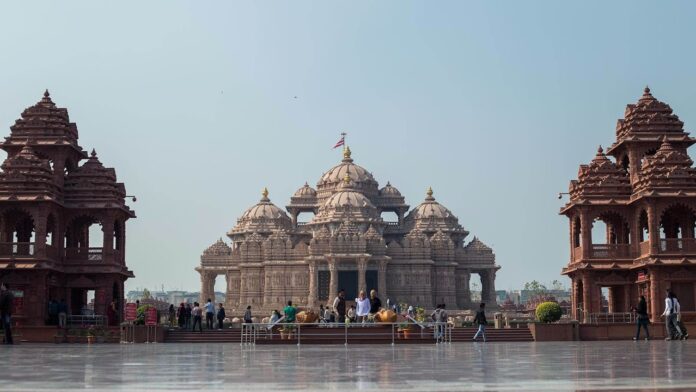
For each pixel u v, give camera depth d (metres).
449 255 165.88
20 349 47.00
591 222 75.81
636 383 20.84
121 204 78.88
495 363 29.75
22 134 77.25
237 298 167.88
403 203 192.50
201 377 23.92
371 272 159.12
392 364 29.39
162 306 127.38
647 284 71.69
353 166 195.88
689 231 73.88
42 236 70.62
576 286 79.19
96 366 29.08
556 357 33.84
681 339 58.44
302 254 158.62
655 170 71.56
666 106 78.50
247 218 185.88
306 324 57.00
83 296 80.00
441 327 59.41
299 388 20.42
